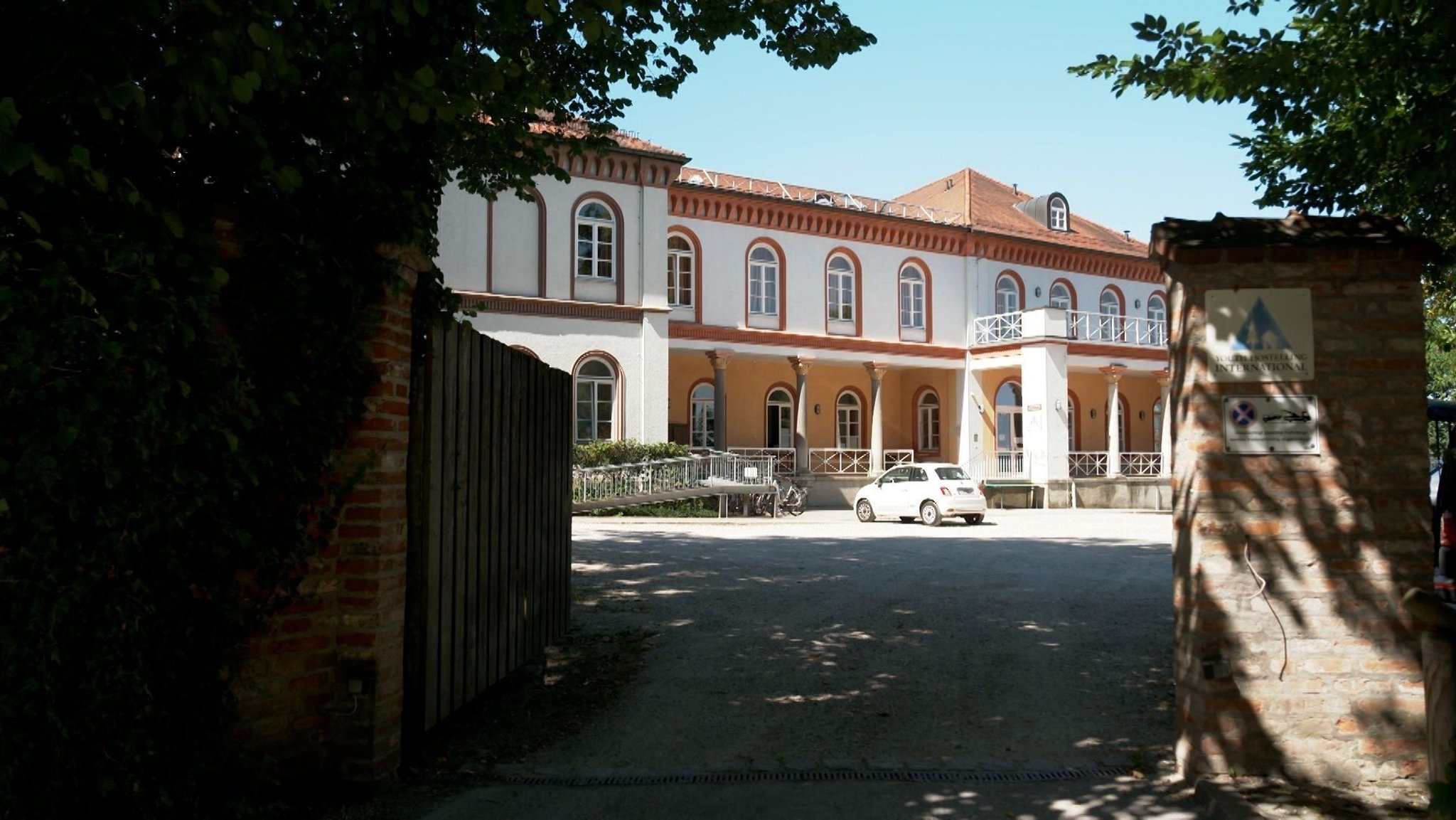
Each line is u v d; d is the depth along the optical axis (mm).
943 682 7242
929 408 35625
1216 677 4891
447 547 5453
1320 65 5758
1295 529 4879
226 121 3498
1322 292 4910
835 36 8516
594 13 5094
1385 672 4809
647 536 18219
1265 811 4422
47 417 3076
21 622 3082
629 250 26641
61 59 3010
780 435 33750
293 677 4629
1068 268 36906
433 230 5484
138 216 3459
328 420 4551
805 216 31406
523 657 6906
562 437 8125
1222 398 4957
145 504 3463
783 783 5113
